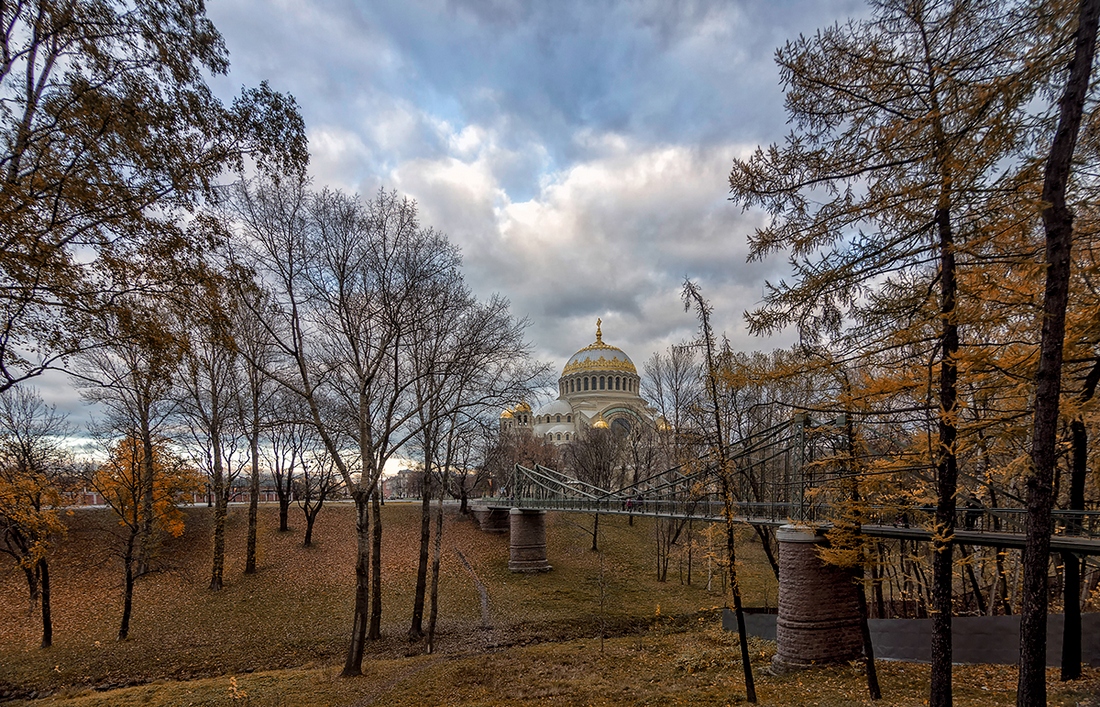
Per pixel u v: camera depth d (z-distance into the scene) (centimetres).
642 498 3212
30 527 2056
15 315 794
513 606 2791
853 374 1009
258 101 1032
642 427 5056
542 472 4138
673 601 2873
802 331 966
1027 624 693
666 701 1370
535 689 1564
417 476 6278
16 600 2517
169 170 877
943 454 891
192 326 1356
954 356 812
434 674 1742
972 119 698
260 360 1930
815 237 886
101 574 2800
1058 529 1227
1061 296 672
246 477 4278
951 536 869
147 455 2314
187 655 2034
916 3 786
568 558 3688
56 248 779
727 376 1062
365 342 1836
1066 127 652
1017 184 712
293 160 1108
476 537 3966
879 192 862
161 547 3119
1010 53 730
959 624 1516
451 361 1866
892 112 831
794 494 1694
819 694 1297
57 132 800
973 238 785
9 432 2406
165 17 848
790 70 866
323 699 1508
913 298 859
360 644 1747
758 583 3116
